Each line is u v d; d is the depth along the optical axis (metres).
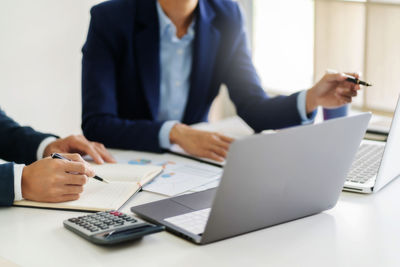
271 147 0.87
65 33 2.65
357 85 1.54
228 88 1.99
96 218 0.97
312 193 1.00
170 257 0.86
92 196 1.13
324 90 1.61
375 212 1.06
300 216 1.02
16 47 2.51
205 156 1.45
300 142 0.91
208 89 1.94
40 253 0.88
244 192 0.88
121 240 0.88
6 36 2.48
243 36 1.96
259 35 3.29
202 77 1.88
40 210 1.08
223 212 0.88
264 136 0.85
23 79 2.56
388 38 1.88
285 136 0.89
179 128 1.53
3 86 2.51
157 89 1.82
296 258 0.85
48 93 2.65
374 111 1.92
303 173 0.95
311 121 1.72
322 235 0.94
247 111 1.87
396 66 1.85
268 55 3.28
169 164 1.42
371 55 1.92
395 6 1.85
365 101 1.94
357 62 2.15
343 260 0.84
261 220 0.95
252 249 0.88
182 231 0.93
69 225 0.96
